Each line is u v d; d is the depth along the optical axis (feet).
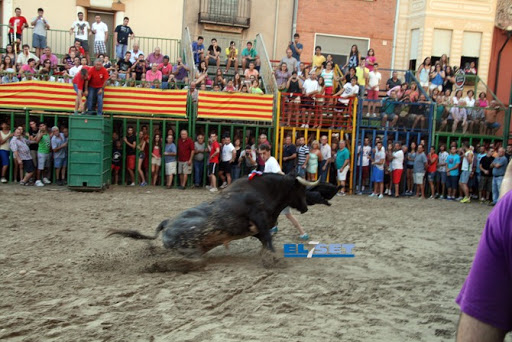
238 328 16.65
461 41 79.20
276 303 19.42
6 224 33.50
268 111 60.80
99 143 51.52
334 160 61.26
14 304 18.37
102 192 51.88
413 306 19.99
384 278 24.22
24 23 65.72
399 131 64.34
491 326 5.85
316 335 16.31
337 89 66.23
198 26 74.84
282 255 28.12
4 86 55.26
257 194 25.58
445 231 38.78
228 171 58.18
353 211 46.91
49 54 61.93
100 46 67.36
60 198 46.11
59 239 29.81
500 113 66.95
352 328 17.15
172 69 64.64
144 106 58.44
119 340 15.34
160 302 19.07
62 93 56.29
